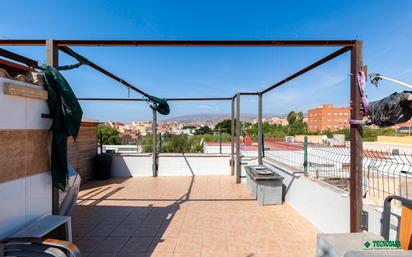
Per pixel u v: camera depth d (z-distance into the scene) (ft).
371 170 10.27
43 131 8.17
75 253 6.09
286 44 9.82
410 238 6.38
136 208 15.72
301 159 18.42
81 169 22.76
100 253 10.06
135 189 20.80
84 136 23.35
